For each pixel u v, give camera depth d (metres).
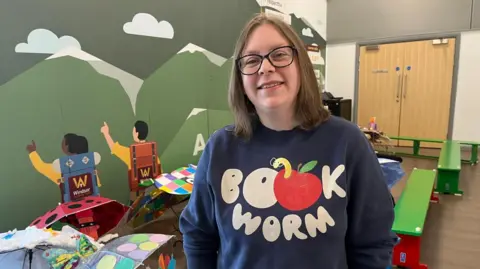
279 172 0.80
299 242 0.74
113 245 1.66
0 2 2.25
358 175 0.78
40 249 1.51
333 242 0.74
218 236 0.93
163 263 1.66
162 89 3.43
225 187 0.83
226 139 0.88
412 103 6.01
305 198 0.76
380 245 0.79
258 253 0.77
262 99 0.80
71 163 2.41
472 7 5.30
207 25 3.86
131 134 3.16
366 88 6.43
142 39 3.19
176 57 3.54
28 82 2.43
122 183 3.11
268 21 0.82
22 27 2.37
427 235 2.65
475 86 5.46
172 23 3.46
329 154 0.79
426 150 5.79
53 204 2.62
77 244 1.62
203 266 0.93
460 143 4.81
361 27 6.30
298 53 0.81
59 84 2.61
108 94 2.95
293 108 0.82
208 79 3.94
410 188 2.87
